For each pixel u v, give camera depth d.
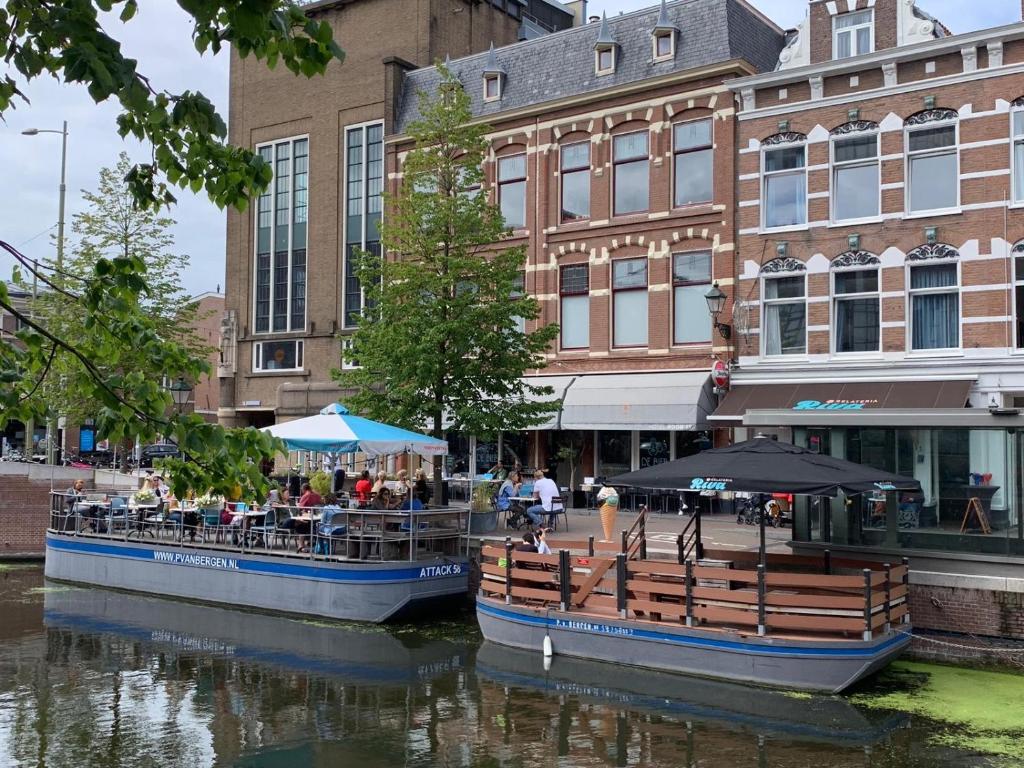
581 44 28.77
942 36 24.06
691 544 16.73
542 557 15.35
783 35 28.30
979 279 21.47
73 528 23.75
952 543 15.27
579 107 27.48
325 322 33.84
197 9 4.20
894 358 22.42
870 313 23.00
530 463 27.81
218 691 13.45
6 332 5.40
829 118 23.42
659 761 10.50
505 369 21.45
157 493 23.09
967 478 15.26
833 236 23.34
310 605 18.14
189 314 30.62
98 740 11.42
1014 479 14.85
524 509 21.36
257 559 18.98
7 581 23.28
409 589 17.48
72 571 22.66
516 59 30.28
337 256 33.72
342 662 14.95
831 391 22.88
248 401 35.91
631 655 14.04
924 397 21.52
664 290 25.86
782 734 11.32
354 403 21.69
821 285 23.48
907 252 22.36
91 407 27.50
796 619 12.90
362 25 34.25
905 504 15.73
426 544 19.03
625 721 11.87
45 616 18.86
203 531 20.70
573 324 27.59
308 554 18.38
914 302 22.50
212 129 5.15
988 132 21.42
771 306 24.41
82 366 5.65
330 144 34.09
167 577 20.61
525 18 38.72
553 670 14.16
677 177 26.00
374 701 12.86
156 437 5.36
